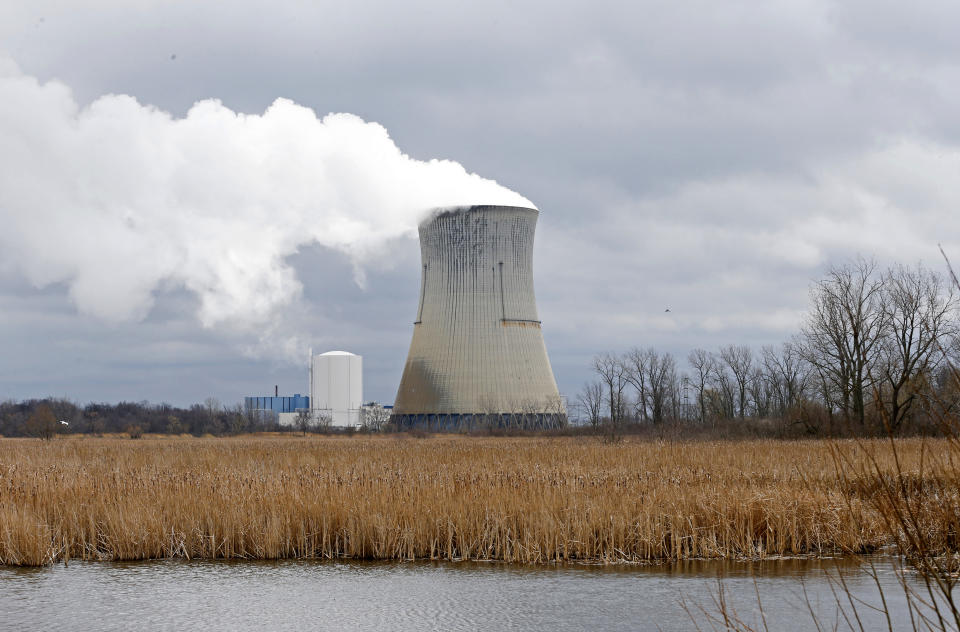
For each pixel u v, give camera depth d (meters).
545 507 20.88
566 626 15.50
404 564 20.08
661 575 18.80
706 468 28.53
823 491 20.20
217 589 18.06
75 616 16.31
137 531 20.88
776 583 17.86
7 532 20.33
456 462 33.16
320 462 34.09
